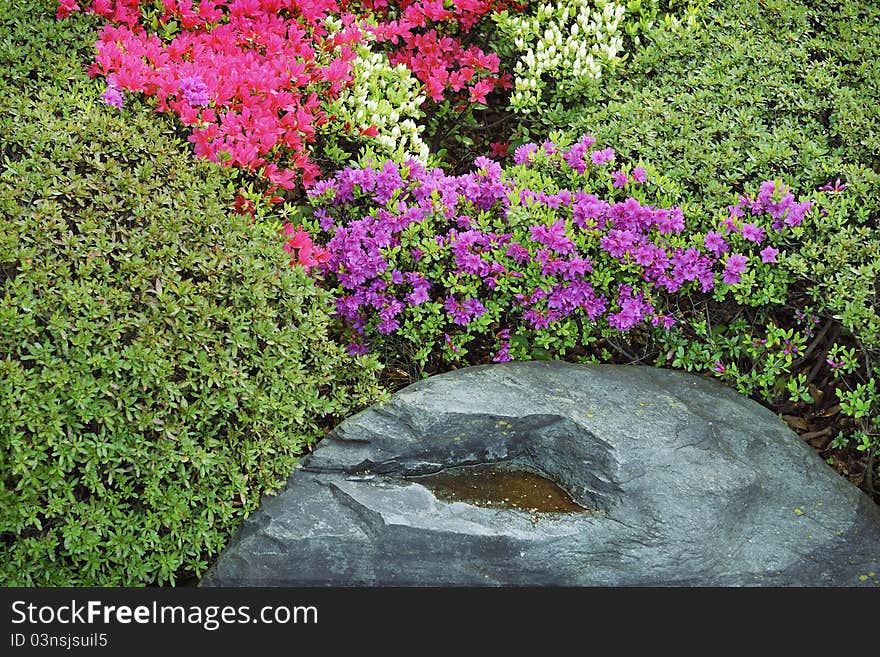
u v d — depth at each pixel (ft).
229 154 8.75
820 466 8.36
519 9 10.97
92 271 7.68
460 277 9.29
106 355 7.42
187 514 7.71
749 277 8.86
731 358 9.44
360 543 7.79
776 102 10.12
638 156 9.71
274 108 9.29
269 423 7.98
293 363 8.19
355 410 8.52
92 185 7.97
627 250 8.93
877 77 10.25
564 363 8.80
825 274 8.81
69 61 9.74
